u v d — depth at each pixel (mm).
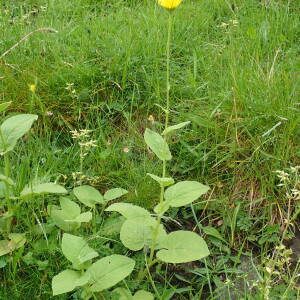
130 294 703
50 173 938
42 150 988
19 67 1162
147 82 1154
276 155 969
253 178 958
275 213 917
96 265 683
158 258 723
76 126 1102
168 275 815
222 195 949
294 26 1382
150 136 735
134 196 904
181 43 1328
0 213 833
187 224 920
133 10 1519
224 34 1367
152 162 1003
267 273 742
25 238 772
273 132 998
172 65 1235
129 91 1167
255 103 1033
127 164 968
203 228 887
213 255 859
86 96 1121
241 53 1252
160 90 1143
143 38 1284
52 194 893
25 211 829
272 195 931
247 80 1099
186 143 1022
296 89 1078
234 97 1022
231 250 876
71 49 1244
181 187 731
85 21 1412
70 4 1539
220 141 1014
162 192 716
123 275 670
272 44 1299
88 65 1179
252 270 825
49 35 1308
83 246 684
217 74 1206
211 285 805
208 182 976
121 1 1601
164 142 712
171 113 1109
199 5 1561
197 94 1141
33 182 861
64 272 663
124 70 1146
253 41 1295
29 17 1492
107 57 1206
